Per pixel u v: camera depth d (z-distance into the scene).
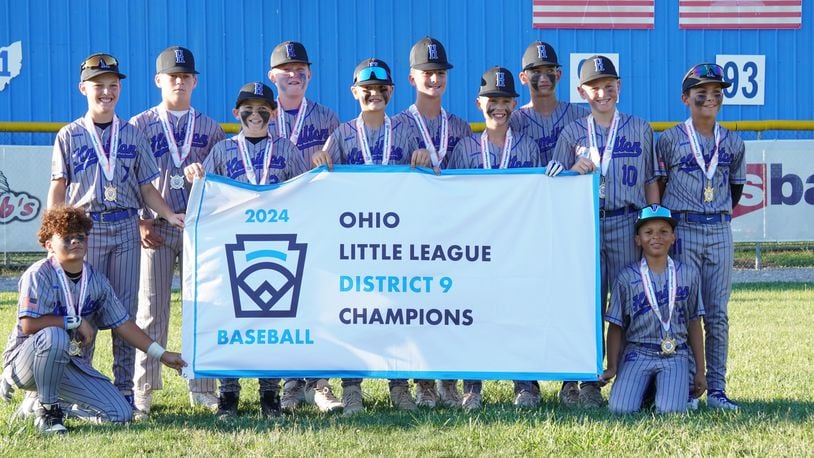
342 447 4.86
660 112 15.90
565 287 5.61
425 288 5.64
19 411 5.52
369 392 6.45
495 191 5.63
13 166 12.68
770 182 13.07
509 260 5.63
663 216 5.62
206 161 5.95
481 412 5.60
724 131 5.98
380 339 5.66
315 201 5.66
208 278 5.65
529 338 5.62
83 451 4.81
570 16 15.62
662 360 5.66
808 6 15.99
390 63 15.49
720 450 4.73
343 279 5.66
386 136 6.03
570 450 4.77
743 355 7.54
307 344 5.65
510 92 5.92
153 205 5.95
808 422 5.24
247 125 5.87
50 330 5.25
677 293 5.64
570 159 6.05
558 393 6.45
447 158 6.35
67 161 5.75
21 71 14.95
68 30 15.02
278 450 4.80
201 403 6.21
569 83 15.73
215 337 5.64
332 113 6.73
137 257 5.91
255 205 5.66
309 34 15.41
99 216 5.74
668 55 15.84
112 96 5.76
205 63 15.30
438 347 5.65
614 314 5.77
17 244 12.77
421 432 5.12
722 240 5.92
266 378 5.73
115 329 5.62
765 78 16.02
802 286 11.78
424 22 15.48
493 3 15.54
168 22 15.21
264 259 5.66
